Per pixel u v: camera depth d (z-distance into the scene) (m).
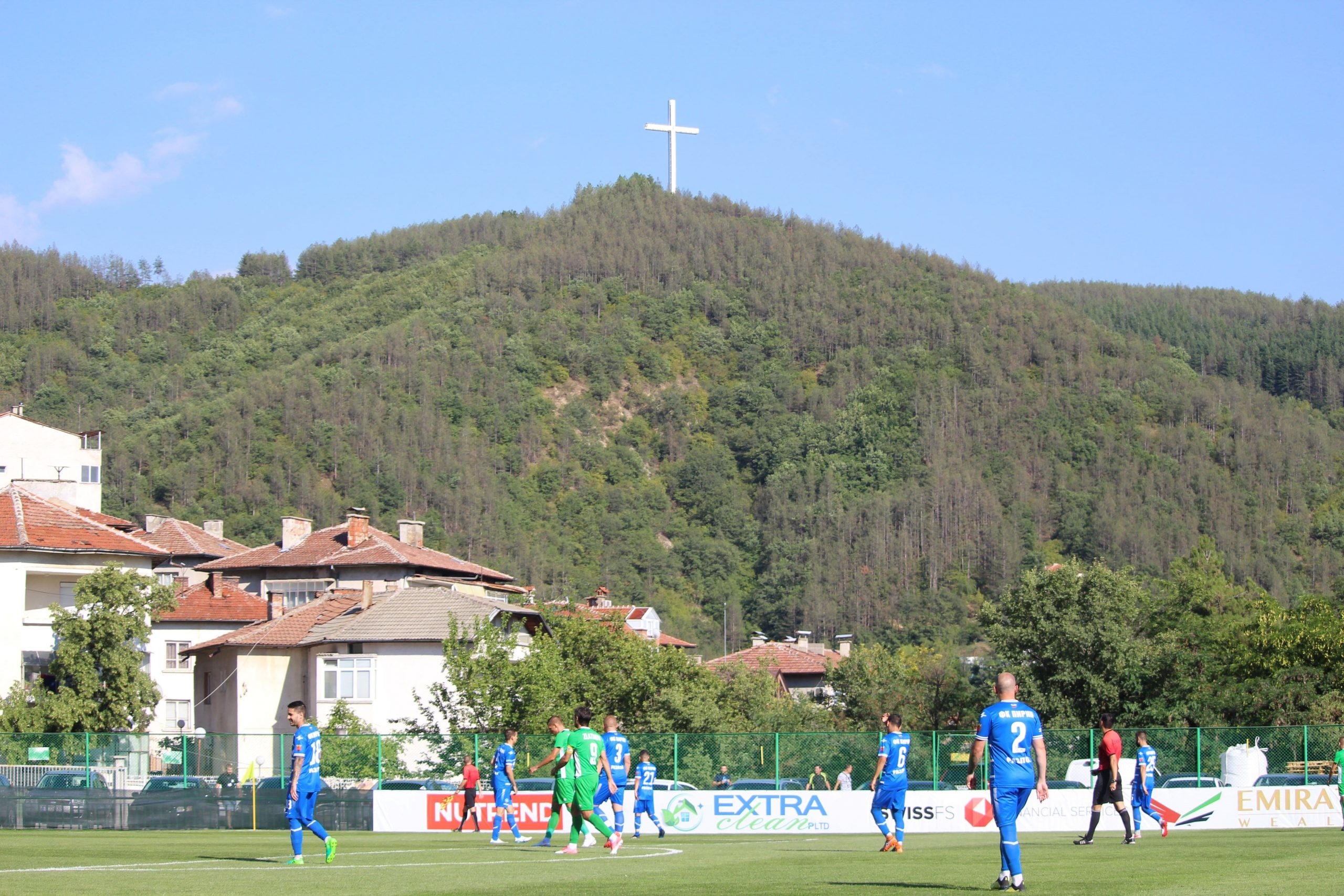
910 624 169.38
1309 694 49.16
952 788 40.16
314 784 20.12
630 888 15.05
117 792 37.22
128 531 85.19
